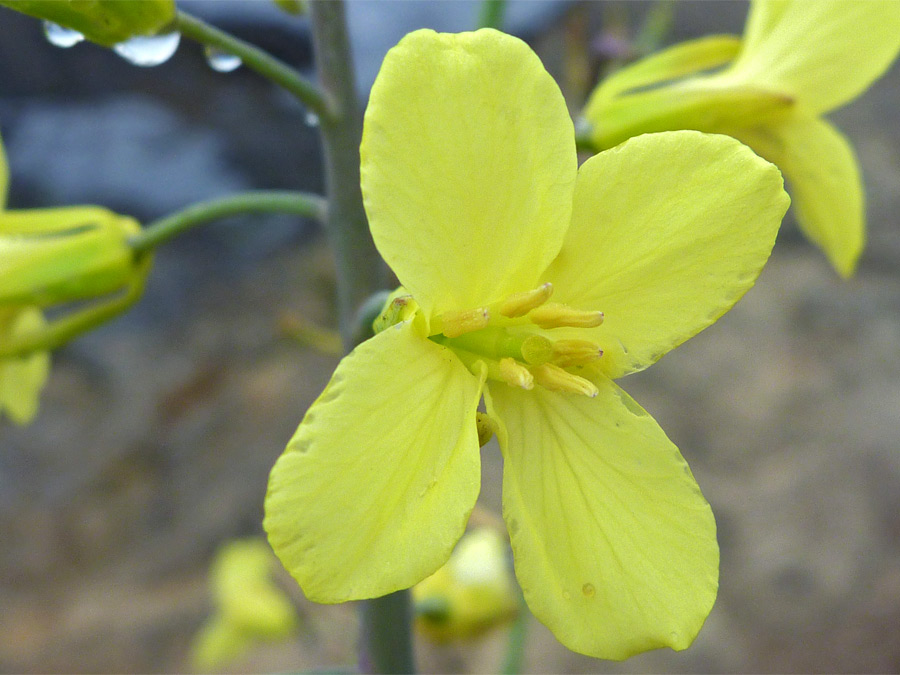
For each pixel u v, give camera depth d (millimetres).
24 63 185
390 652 59
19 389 69
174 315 199
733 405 167
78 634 162
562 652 151
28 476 182
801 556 151
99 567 172
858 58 59
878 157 199
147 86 193
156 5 49
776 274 186
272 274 204
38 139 181
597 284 45
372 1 115
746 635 147
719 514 157
